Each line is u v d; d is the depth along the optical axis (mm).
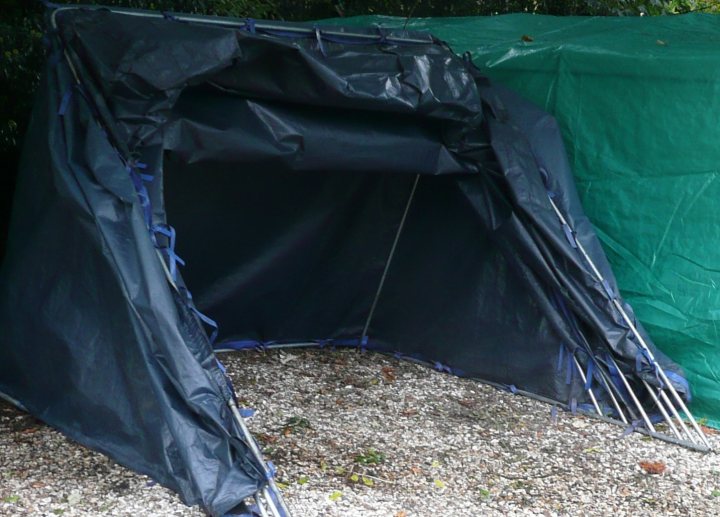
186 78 4277
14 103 6168
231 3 7090
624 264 5578
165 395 4062
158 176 4270
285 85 4594
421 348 6305
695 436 5164
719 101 5168
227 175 5738
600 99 5613
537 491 4496
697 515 4324
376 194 6168
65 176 4242
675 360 5453
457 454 4887
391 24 7008
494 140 5195
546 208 5238
